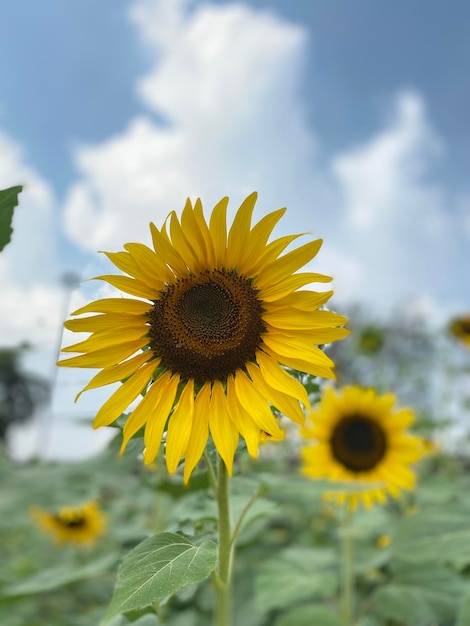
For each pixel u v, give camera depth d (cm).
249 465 65
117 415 36
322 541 119
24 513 116
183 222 38
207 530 44
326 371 37
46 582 64
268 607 68
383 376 133
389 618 69
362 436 79
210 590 82
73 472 80
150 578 29
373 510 94
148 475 72
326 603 83
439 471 142
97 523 109
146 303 38
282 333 38
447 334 143
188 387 37
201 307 38
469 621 54
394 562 71
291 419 36
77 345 36
